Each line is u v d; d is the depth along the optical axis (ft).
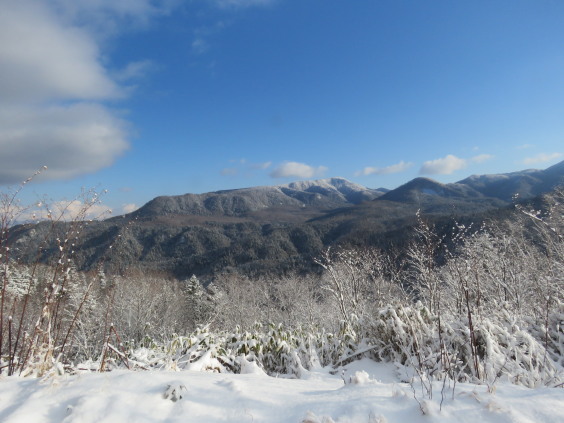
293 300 80.94
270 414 7.54
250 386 9.23
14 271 12.73
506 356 13.65
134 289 72.84
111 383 8.71
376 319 18.65
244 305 84.07
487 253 35.17
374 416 6.89
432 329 16.92
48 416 7.38
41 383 8.91
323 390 9.23
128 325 63.21
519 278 32.86
